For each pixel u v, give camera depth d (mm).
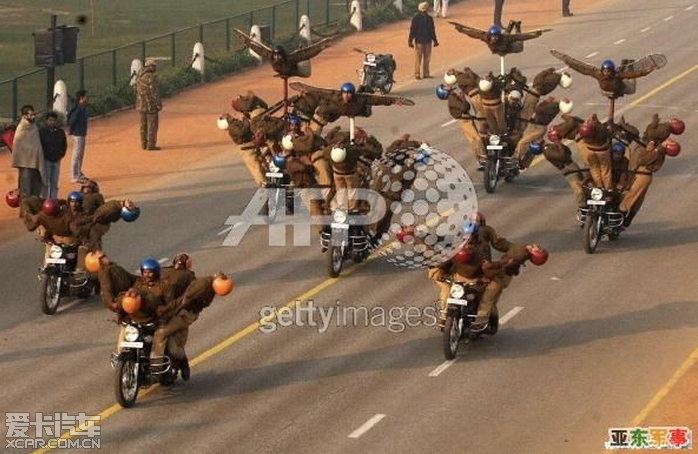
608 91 76500
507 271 57312
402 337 59562
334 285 66625
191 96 118688
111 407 52250
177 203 83562
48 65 100250
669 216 79250
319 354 57594
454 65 130250
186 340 54812
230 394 53375
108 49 142750
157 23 161750
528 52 136125
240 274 68625
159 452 48094
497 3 148125
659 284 67000
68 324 61719
